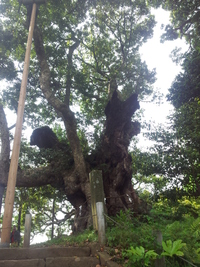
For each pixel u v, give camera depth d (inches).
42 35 601.6
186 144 497.0
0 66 637.9
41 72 546.3
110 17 709.9
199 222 181.0
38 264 181.3
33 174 512.1
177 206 416.5
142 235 196.9
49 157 536.1
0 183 483.8
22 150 642.8
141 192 678.5
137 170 575.8
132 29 724.7
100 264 184.9
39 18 617.9
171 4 679.1
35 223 776.9
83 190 461.1
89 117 763.4
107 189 488.1
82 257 190.4
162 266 128.0
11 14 629.6
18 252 197.6
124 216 266.4
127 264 155.7
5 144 515.5
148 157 516.7
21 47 658.2
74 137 496.4
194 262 142.6
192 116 493.0
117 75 681.6
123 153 502.6
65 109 495.5
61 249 204.7
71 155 546.0
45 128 587.5
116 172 490.6
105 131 543.5
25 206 916.6
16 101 669.3
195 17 673.0
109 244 205.0
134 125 561.0
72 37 692.1
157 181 546.0
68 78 636.1
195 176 497.0
